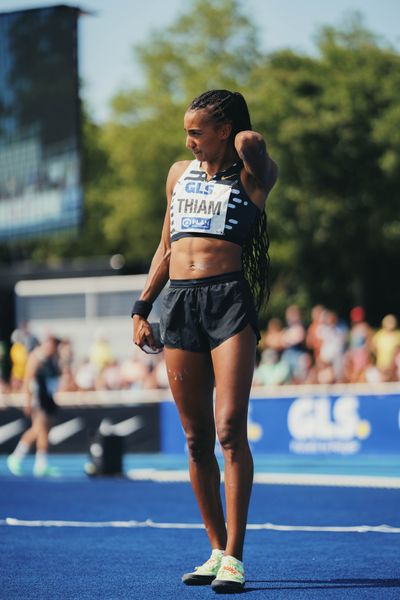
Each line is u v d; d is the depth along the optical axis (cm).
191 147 1158
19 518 1938
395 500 2247
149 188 8725
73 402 3719
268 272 1191
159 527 1767
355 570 1264
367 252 7838
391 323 3791
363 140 7194
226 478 1139
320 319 3981
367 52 7406
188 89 8725
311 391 3250
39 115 3359
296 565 1312
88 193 9225
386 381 3528
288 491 2512
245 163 1128
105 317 5025
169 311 1166
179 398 1178
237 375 1129
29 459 3800
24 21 3341
